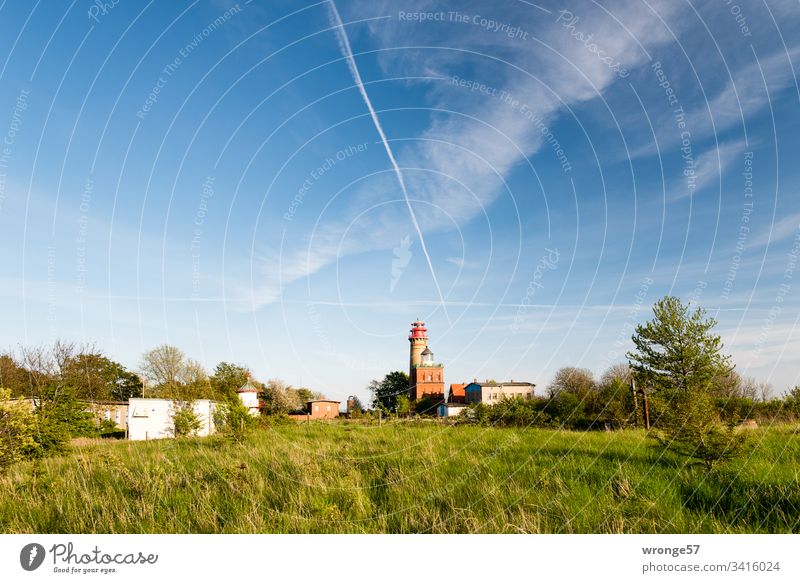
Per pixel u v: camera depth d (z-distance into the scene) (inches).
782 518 217.2
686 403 332.8
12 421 354.6
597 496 253.8
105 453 414.3
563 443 447.8
